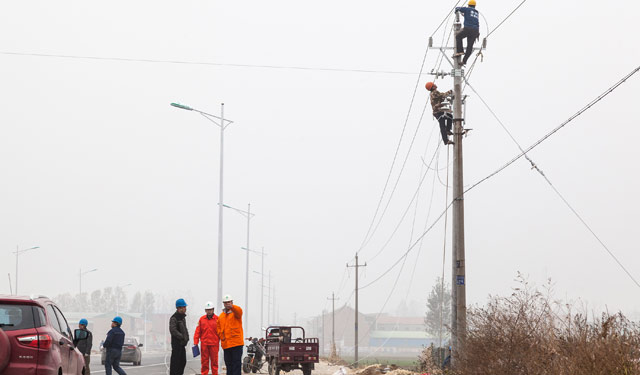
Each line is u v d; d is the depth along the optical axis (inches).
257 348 1215.6
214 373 714.8
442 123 972.6
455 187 914.7
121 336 780.6
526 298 578.2
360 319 7347.4
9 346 388.5
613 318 473.7
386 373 1146.7
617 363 439.5
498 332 581.9
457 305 882.1
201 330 714.2
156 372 1122.7
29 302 406.0
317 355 1119.0
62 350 440.8
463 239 901.2
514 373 558.9
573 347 491.2
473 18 949.8
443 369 884.0
